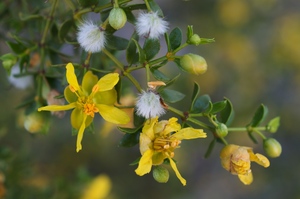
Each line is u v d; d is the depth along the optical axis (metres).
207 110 0.30
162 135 0.29
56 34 0.34
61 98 0.32
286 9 0.65
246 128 0.31
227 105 0.30
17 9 0.38
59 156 0.57
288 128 0.63
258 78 0.63
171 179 0.59
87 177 0.41
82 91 0.29
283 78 0.63
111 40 0.30
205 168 0.68
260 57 0.63
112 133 0.58
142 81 0.59
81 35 0.30
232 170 0.30
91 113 0.29
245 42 0.62
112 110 0.29
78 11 0.31
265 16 0.62
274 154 0.31
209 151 0.30
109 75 0.29
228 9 0.60
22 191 0.40
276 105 0.63
